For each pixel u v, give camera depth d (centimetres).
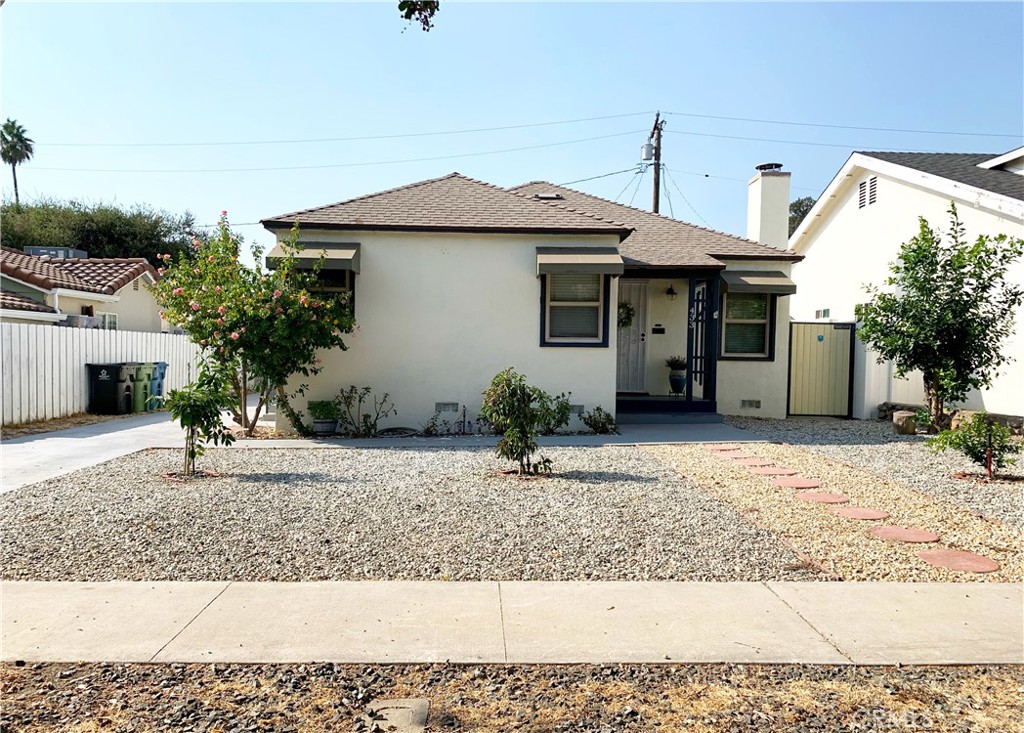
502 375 879
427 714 337
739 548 588
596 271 1205
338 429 1251
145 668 379
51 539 599
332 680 368
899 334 1220
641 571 535
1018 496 777
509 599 478
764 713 340
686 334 1580
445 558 559
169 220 4012
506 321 1278
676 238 1600
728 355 1545
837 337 1608
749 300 1548
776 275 1501
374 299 1264
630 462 970
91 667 379
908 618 449
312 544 590
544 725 329
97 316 2150
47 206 3984
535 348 1282
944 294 1191
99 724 326
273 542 595
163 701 346
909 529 645
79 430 1334
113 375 1577
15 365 1337
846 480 855
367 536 612
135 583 503
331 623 436
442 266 1271
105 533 615
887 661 392
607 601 476
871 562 557
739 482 839
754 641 415
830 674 379
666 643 412
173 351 1988
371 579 516
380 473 887
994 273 1164
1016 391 1192
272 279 1184
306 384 1261
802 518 681
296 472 894
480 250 1273
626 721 333
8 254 2041
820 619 448
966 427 898
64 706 340
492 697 353
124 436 1245
